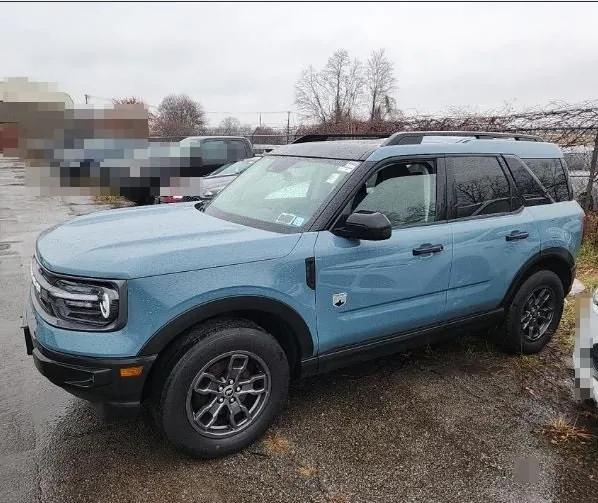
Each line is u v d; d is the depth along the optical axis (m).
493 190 3.95
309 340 3.08
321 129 17.33
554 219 4.27
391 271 3.29
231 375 2.86
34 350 2.70
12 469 2.77
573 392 3.66
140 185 10.27
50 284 2.63
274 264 2.85
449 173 3.68
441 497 2.64
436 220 3.59
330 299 3.09
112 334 2.50
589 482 2.78
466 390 3.73
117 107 11.18
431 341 3.77
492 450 3.03
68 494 2.59
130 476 2.73
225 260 2.72
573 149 7.69
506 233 3.91
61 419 3.26
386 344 3.47
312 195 3.30
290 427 3.22
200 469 2.81
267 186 3.68
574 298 5.66
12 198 14.17
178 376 2.66
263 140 22.78
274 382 3.01
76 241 2.87
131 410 2.62
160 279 2.55
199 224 3.25
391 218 3.37
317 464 2.87
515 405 3.54
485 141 4.02
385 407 3.47
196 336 2.72
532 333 4.36
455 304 3.72
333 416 3.35
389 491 2.68
